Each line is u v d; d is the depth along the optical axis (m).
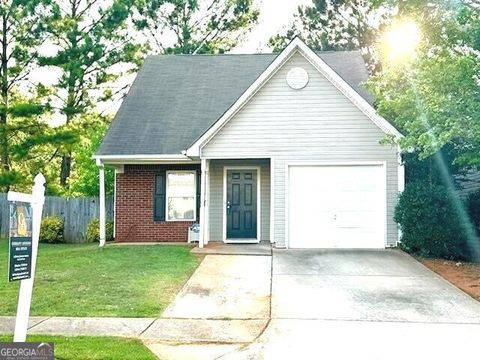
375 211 15.14
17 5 21.91
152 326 8.20
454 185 16.22
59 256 14.09
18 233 5.84
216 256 13.77
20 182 21.98
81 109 24.39
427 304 9.46
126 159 16.56
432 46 12.68
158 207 17.55
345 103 15.27
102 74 25.73
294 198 15.35
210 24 33.28
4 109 21.98
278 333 7.89
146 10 31.48
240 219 16.98
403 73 13.63
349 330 8.02
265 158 15.55
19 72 22.95
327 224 15.27
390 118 14.98
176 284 10.74
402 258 13.53
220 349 7.23
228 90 18.84
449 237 13.43
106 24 25.14
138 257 13.64
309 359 6.80
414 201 13.69
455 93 11.14
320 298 9.83
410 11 12.53
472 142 12.22
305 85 15.37
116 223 17.59
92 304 9.37
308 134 15.33
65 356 6.74
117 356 6.77
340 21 33.06
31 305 9.28
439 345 7.33
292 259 13.38
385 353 7.01
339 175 15.30
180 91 18.95
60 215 20.61
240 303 9.49
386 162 15.08
